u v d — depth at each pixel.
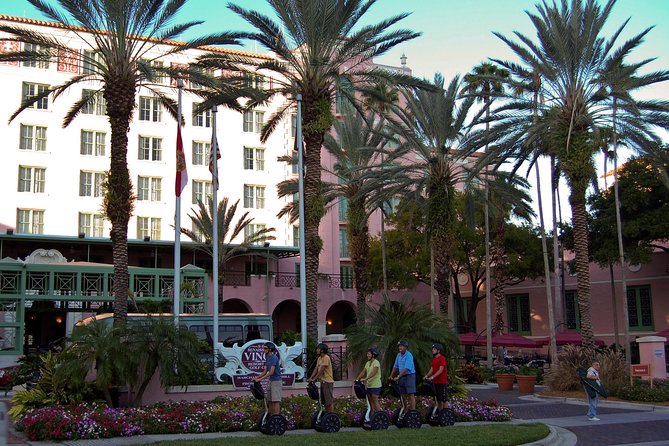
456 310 54.94
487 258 37.91
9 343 42.94
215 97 24.98
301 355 21.06
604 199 40.03
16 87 49.50
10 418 17.42
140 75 23.38
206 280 40.94
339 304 56.31
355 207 38.47
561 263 45.41
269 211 55.66
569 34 27.86
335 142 39.50
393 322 19.66
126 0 22.36
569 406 23.64
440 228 34.69
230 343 26.59
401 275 48.16
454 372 20.98
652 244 40.44
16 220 48.53
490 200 38.47
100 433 14.36
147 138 52.97
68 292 38.62
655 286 42.78
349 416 16.81
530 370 32.31
